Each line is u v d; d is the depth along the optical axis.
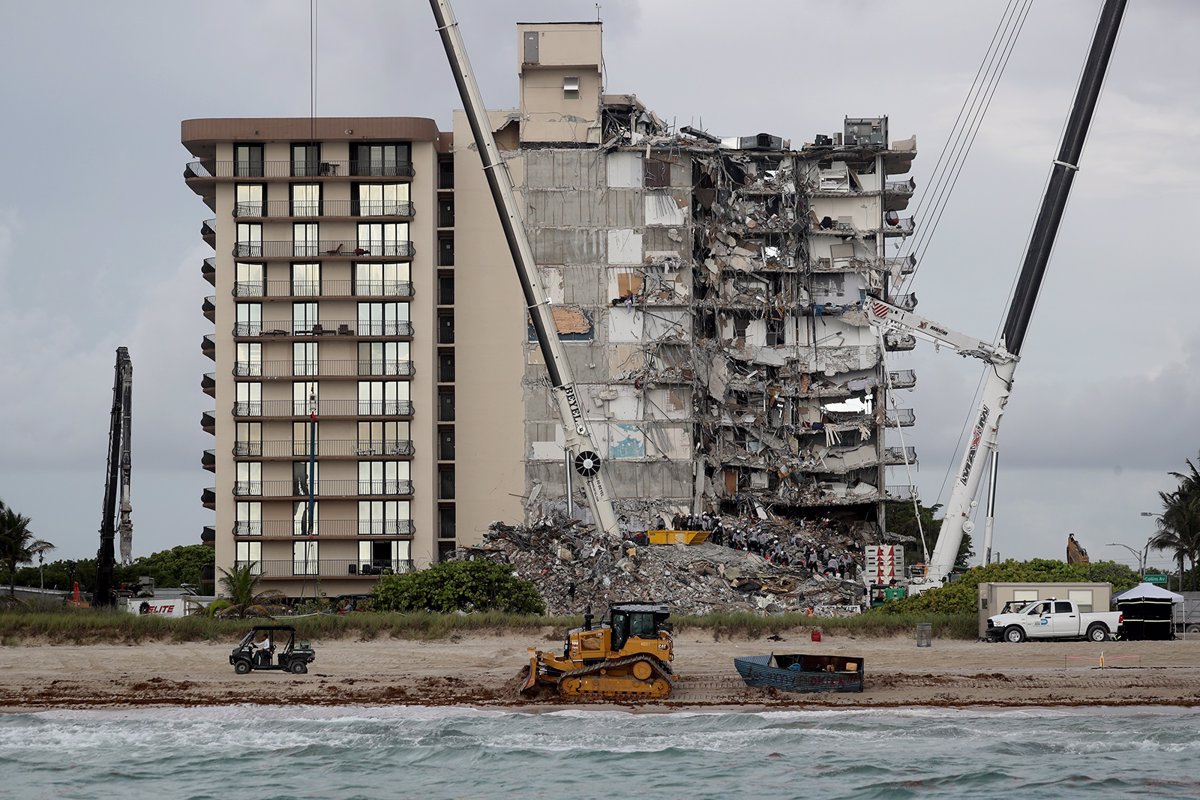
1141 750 139.88
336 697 165.62
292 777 133.75
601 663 162.38
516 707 159.12
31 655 196.38
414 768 135.88
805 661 172.38
